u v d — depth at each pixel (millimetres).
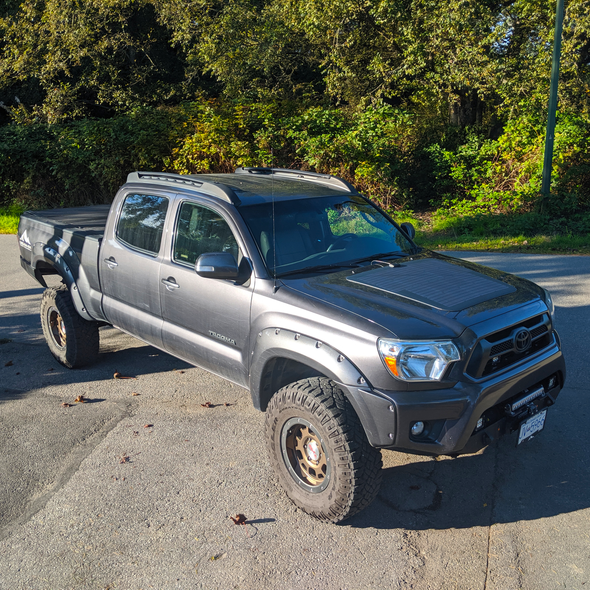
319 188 4656
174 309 4336
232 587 2883
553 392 3623
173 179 4664
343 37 16312
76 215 6547
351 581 2895
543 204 12602
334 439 3094
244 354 3811
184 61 21750
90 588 2914
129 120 17172
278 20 17359
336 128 15430
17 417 4816
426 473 3844
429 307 3299
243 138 16172
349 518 3400
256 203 4098
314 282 3629
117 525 3395
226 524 3371
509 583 2840
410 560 3031
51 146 17516
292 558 3074
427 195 16016
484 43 13539
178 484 3787
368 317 3168
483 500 3520
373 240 4328
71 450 4258
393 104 21391
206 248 4113
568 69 14148
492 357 3162
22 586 2943
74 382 5520
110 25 19531
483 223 12523
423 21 14219
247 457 4090
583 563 2949
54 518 3482
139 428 4562
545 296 3705
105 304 5113
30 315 7781
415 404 2979
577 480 3660
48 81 19844
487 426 3221
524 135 14453
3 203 18594
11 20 18625
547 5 13656
